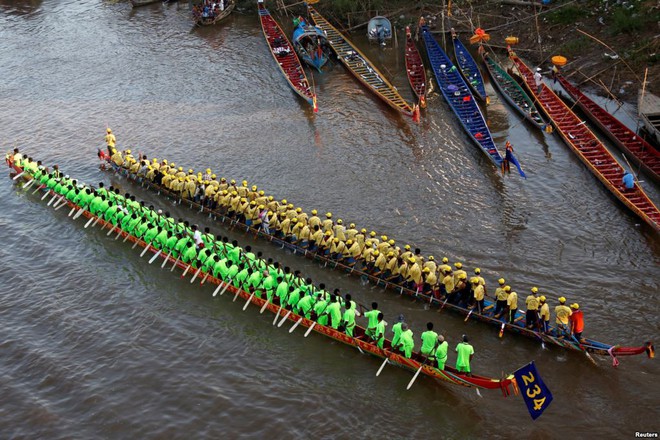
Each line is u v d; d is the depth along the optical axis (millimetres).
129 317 31531
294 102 52000
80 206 39250
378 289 32156
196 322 31062
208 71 57875
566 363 27188
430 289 30734
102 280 34219
